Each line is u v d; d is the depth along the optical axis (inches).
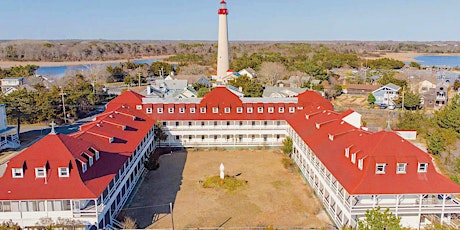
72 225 1176.8
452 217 1343.5
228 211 1514.5
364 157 1293.1
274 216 1467.8
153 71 6156.5
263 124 2433.6
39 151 1242.6
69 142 1299.2
